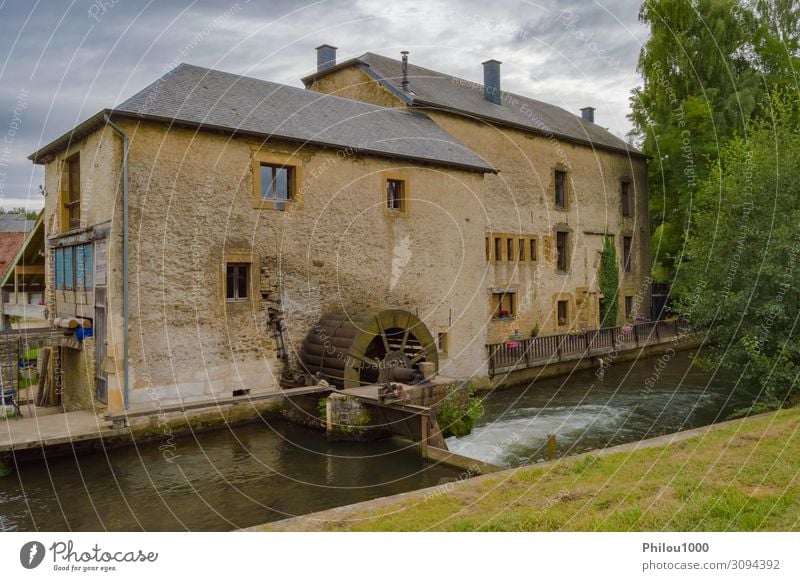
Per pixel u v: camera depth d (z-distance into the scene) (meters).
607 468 7.61
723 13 24.28
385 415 12.24
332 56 22.95
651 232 29.73
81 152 13.25
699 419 14.45
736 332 13.63
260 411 13.54
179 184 12.48
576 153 25.17
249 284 13.52
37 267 17.55
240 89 14.85
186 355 12.50
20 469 10.29
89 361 12.55
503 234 21.64
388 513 6.45
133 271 11.89
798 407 11.59
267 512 8.55
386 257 15.91
